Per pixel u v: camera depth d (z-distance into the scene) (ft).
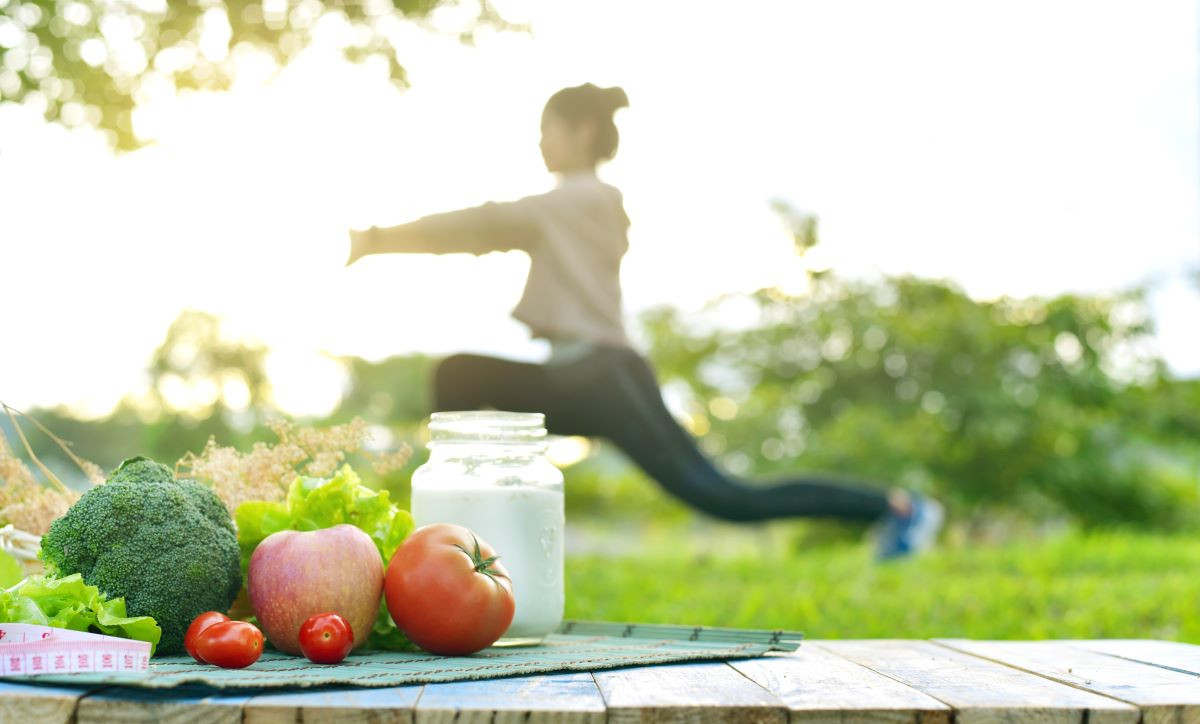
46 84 25.00
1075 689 5.47
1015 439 40.01
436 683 5.41
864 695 5.17
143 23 25.31
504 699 4.99
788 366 43.91
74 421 40.81
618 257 14.71
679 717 4.83
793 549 39.75
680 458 17.06
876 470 39.52
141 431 41.24
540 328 14.32
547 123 14.62
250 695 4.98
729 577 21.56
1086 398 41.57
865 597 17.47
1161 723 4.98
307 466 7.45
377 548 7.00
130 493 6.35
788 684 5.52
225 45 25.49
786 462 41.60
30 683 5.18
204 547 6.40
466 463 7.39
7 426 23.89
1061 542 27.91
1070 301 42.22
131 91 25.66
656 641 7.66
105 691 5.00
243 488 7.32
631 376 15.53
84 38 25.05
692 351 44.34
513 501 7.25
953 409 40.50
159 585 6.21
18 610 5.72
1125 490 40.37
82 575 6.20
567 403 14.88
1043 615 15.57
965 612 15.96
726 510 18.11
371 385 43.27
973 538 40.86
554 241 14.05
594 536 43.45
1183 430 42.19
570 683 5.49
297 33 25.40
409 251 13.06
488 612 6.34
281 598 6.37
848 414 41.24
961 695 5.21
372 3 25.05
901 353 42.09
